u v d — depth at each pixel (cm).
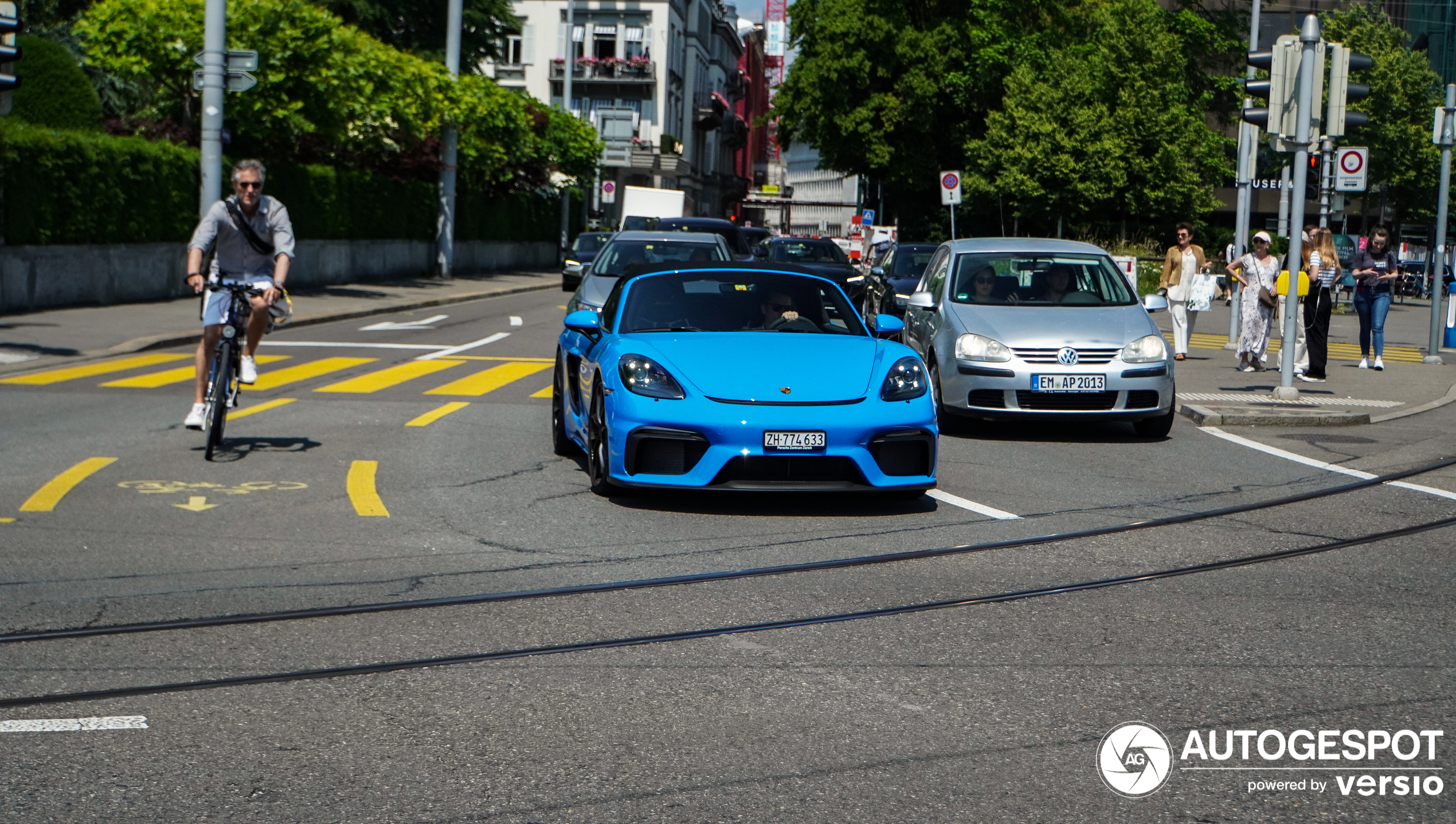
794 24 5847
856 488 829
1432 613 621
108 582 648
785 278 983
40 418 1186
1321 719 475
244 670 519
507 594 634
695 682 510
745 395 830
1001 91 5428
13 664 523
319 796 399
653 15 8219
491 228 4847
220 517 803
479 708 479
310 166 3219
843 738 452
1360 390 1612
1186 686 509
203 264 1004
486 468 984
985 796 404
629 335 916
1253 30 2438
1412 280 5447
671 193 5006
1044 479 994
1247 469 1048
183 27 2736
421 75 3600
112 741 444
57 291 2262
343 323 2431
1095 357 1176
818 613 609
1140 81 4850
